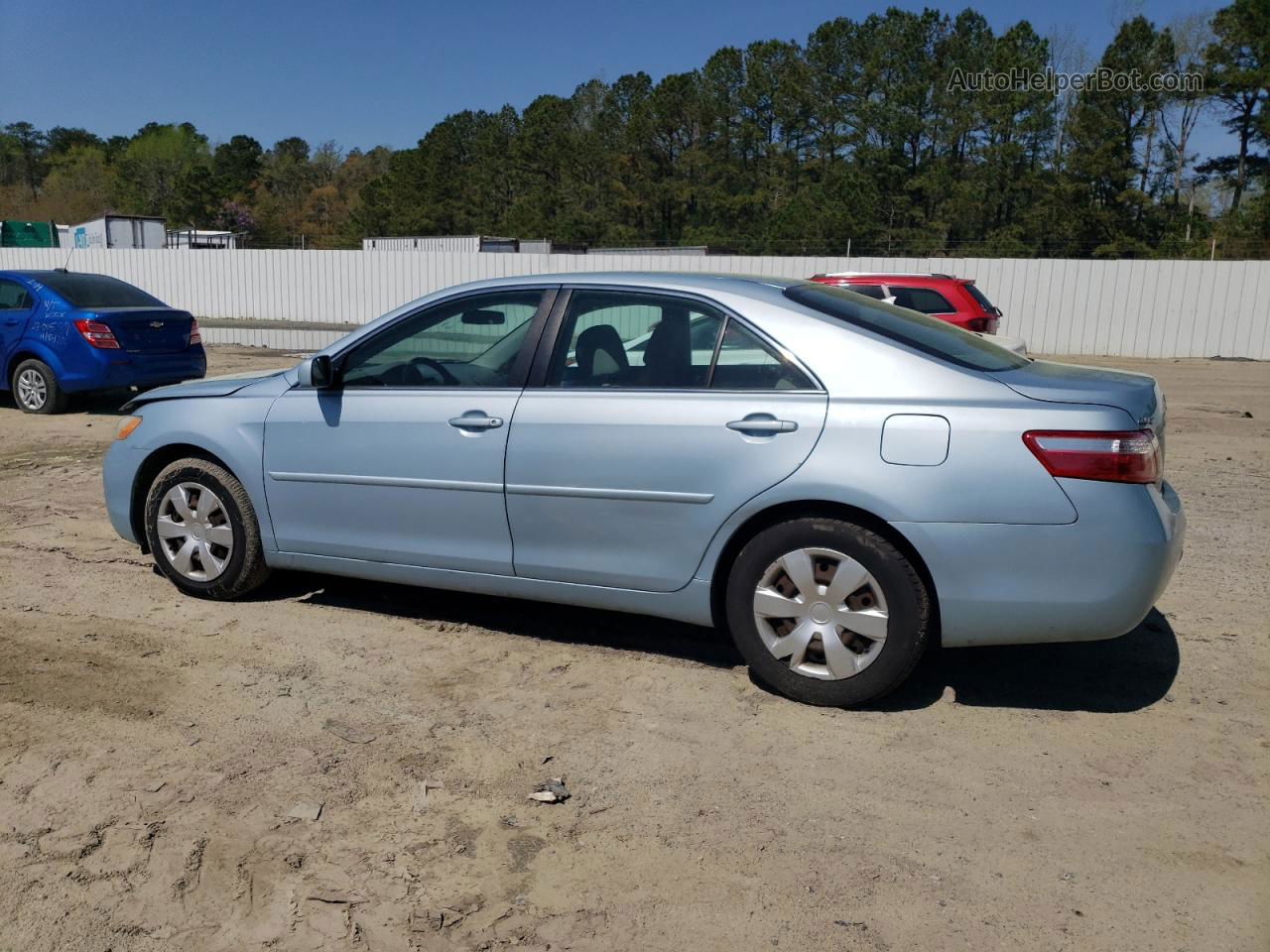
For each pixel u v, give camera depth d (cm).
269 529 501
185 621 495
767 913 282
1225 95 5128
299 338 2308
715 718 397
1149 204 4566
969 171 5041
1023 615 374
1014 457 369
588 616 509
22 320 1077
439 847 312
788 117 6003
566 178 6525
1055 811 333
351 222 7675
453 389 459
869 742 379
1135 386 393
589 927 277
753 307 414
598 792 343
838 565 391
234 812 328
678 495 411
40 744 370
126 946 267
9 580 550
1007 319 2428
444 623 497
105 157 12181
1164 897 289
